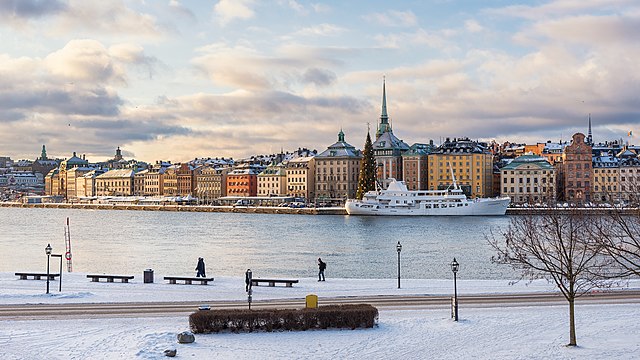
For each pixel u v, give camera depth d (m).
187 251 131.25
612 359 41.06
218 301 60.41
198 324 47.50
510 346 44.38
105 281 76.31
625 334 47.19
